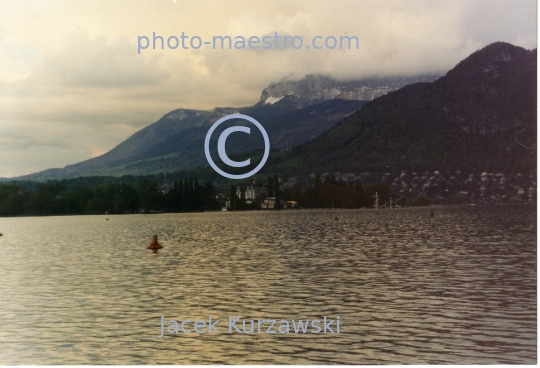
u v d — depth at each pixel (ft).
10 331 73.46
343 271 120.67
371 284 104.12
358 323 75.92
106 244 202.28
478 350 64.90
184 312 83.15
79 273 123.95
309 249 166.40
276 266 129.90
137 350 66.18
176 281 110.32
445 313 80.59
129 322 77.66
